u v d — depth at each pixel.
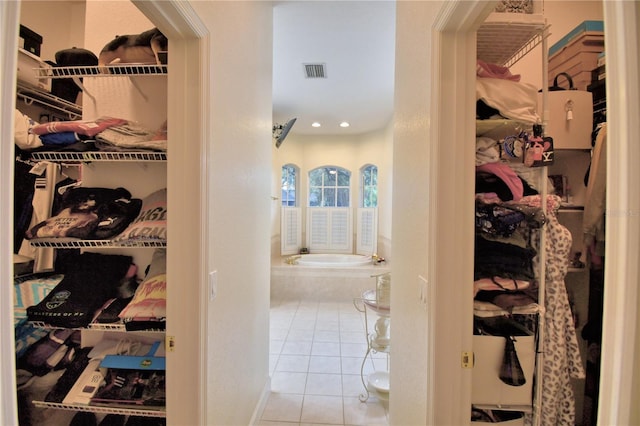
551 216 1.01
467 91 0.93
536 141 0.99
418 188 1.16
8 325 0.37
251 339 1.64
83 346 1.27
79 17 1.84
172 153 0.98
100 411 1.06
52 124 1.05
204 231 1.00
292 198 5.52
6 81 0.36
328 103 3.81
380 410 1.88
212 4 1.05
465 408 0.95
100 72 1.10
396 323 1.53
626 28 0.36
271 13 2.00
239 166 1.39
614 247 0.38
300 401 1.96
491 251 1.02
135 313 1.04
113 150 1.06
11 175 0.37
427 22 1.05
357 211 5.45
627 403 0.37
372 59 2.72
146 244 1.06
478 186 1.04
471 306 0.94
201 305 0.99
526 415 1.03
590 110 1.24
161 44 1.07
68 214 1.13
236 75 1.33
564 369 0.99
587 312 1.26
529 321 1.05
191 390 0.99
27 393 1.09
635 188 0.36
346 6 2.03
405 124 1.38
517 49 1.15
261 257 1.84
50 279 1.24
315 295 4.21
